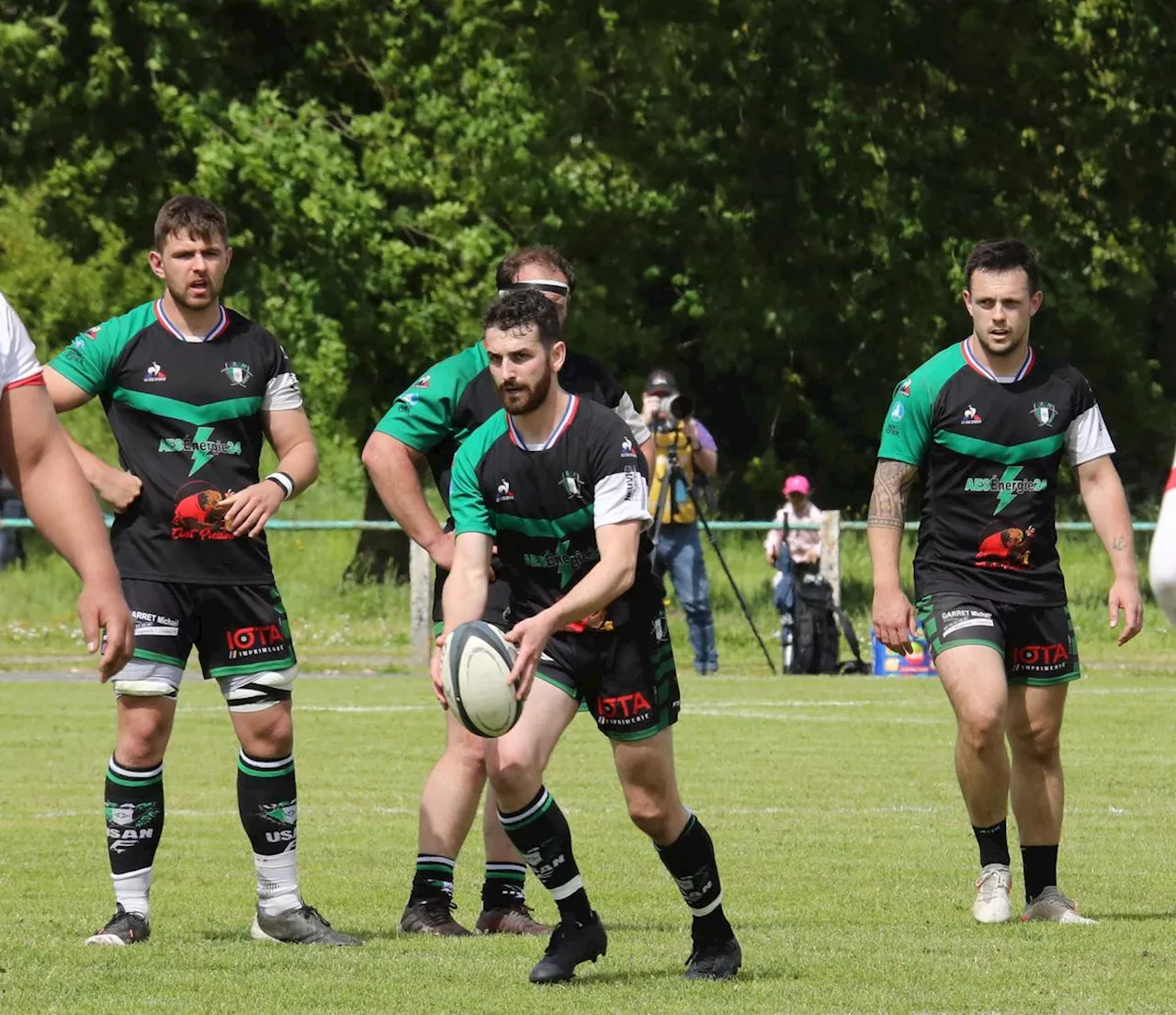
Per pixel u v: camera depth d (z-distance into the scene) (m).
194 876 25.70
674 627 74.94
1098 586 79.56
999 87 93.75
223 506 20.48
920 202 93.31
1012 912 22.84
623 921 22.17
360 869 26.41
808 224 95.06
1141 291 105.06
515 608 18.64
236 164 80.69
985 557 22.38
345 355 82.50
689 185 94.62
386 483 22.23
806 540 67.12
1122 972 18.78
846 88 93.44
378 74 85.25
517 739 17.94
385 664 65.31
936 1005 17.09
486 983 18.12
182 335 20.69
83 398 20.53
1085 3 92.19
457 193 85.06
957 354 22.55
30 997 17.30
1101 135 93.62
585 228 90.25
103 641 11.40
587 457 17.84
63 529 11.55
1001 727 21.80
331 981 18.17
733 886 24.78
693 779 36.38
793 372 112.81
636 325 97.62
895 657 63.53
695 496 63.03
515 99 83.69
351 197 81.50
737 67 92.94
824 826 30.36
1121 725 46.56
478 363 22.52
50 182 84.81
